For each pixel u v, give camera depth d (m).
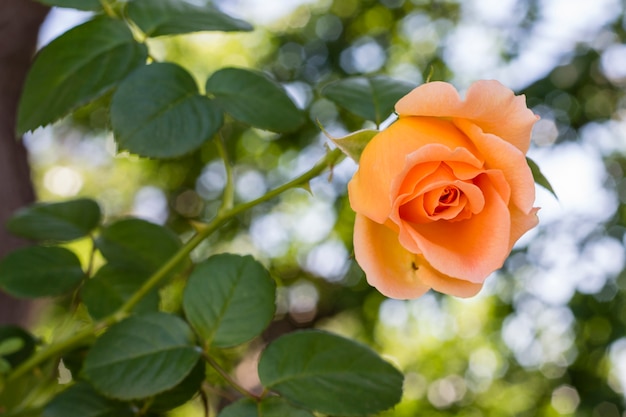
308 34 2.25
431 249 0.47
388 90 0.59
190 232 2.32
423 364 2.40
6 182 0.99
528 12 1.73
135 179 2.93
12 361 0.62
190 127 0.55
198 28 0.59
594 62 1.63
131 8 0.58
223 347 0.55
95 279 0.62
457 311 2.26
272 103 0.57
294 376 0.54
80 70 0.56
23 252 0.63
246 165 2.27
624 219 1.65
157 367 0.54
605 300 1.64
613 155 1.68
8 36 0.99
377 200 0.48
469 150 0.48
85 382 0.56
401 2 2.21
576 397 1.80
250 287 0.56
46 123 0.55
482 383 2.34
